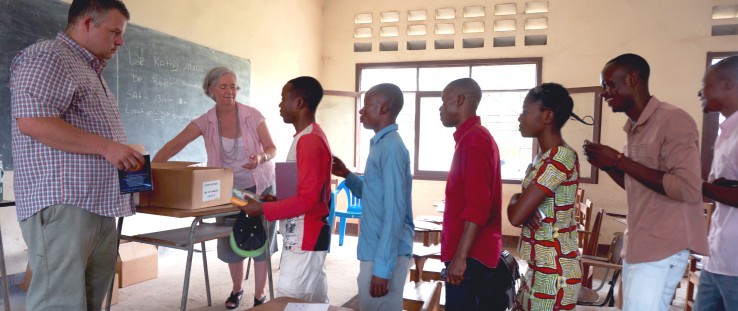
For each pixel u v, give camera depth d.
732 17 4.92
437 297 1.53
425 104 6.09
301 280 1.68
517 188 5.63
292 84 1.76
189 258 1.86
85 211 1.50
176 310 2.87
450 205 1.64
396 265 1.67
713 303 1.58
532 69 5.67
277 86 5.61
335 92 6.14
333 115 6.33
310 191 1.56
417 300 2.12
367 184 1.64
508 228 5.65
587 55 5.38
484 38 5.77
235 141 2.73
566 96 1.40
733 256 1.47
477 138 1.54
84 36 1.52
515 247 5.54
